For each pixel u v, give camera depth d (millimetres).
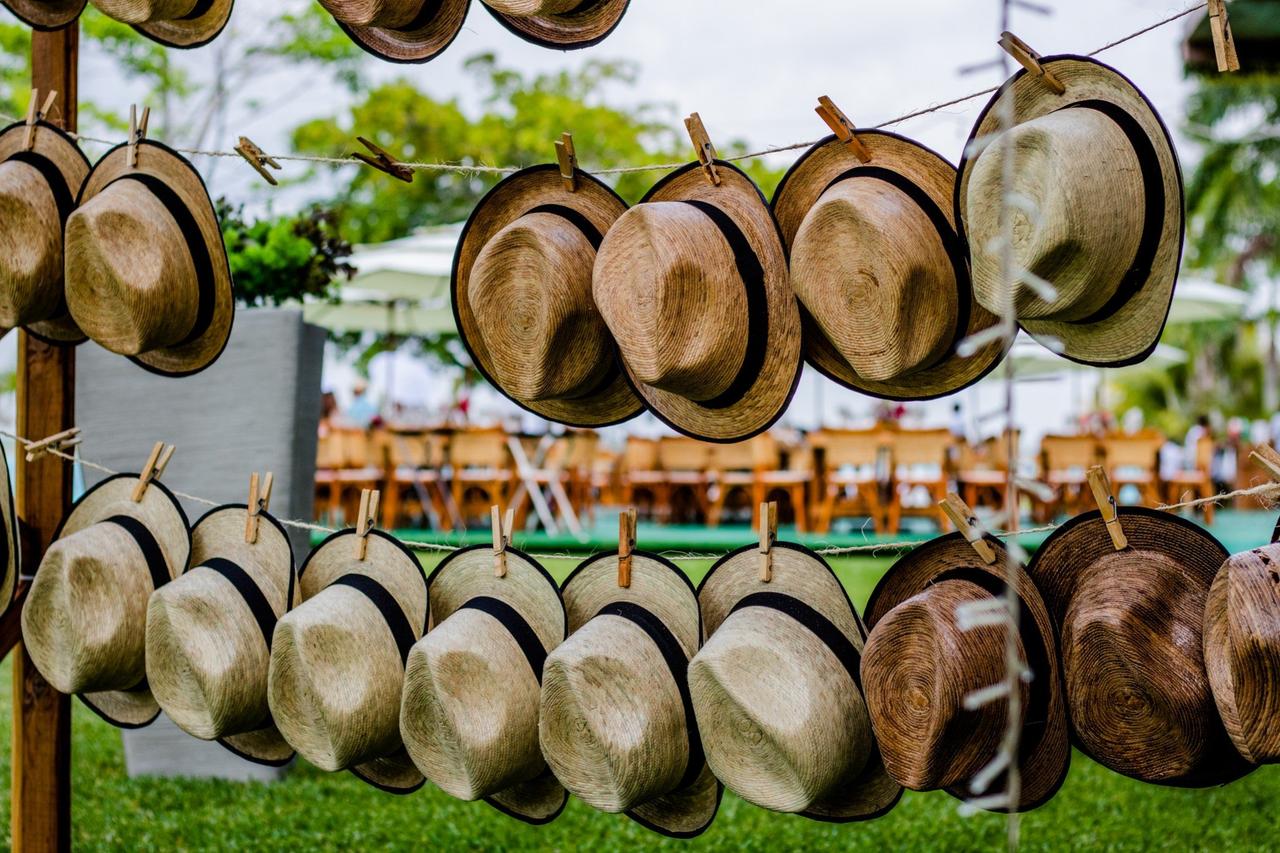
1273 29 13258
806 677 2674
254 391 5633
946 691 2463
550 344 3053
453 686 2893
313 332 5906
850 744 2697
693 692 2762
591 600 3145
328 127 21234
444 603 3246
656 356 2812
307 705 3082
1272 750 2246
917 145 2799
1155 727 2520
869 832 5230
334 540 3375
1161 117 2531
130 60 18750
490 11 3248
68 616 3338
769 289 2939
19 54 18016
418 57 3398
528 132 21812
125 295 3258
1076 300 2525
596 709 2764
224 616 3221
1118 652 2545
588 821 5449
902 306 2674
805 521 14180
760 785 2697
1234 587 2287
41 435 3842
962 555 2824
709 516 14750
